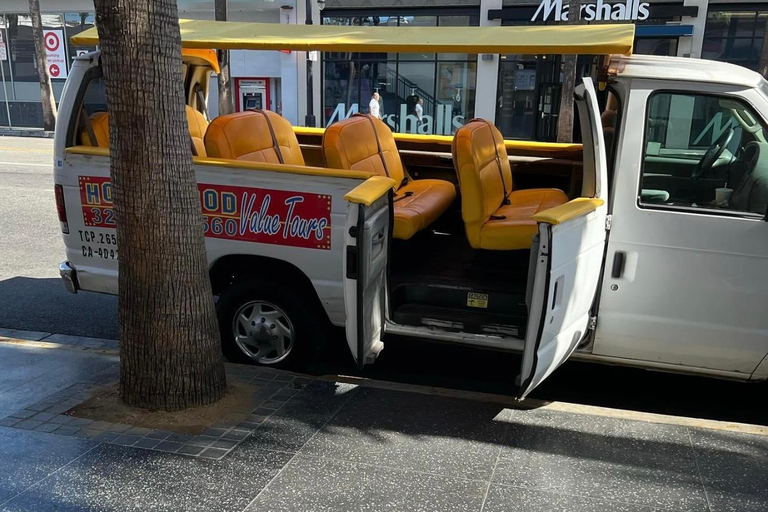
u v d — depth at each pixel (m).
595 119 3.88
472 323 4.50
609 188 4.14
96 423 3.88
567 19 18.45
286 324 4.77
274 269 4.75
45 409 4.05
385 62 20.45
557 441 3.81
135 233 3.80
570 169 5.87
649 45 18.34
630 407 4.50
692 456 3.66
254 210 4.53
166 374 4.01
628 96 4.02
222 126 4.85
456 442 3.78
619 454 3.68
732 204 3.96
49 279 7.25
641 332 4.17
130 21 3.50
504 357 5.30
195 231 3.95
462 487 3.35
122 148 3.71
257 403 4.20
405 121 20.70
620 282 4.13
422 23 20.27
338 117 21.38
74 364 4.81
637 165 4.02
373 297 4.26
